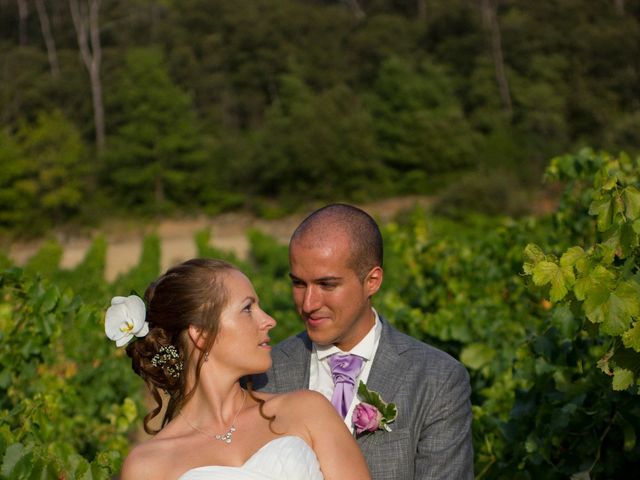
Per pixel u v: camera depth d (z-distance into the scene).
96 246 37.91
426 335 5.50
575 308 2.70
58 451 3.61
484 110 56.88
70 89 56.31
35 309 4.25
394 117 52.91
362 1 75.88
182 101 51.69
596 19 61.06
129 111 51.53
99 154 51.59
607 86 56.72
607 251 2.68
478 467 4.12
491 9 62.84
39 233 47.88
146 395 10.06
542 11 61.19
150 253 34.38
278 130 51.72
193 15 63.22
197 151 51.19
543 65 57.25
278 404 2.42
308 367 2.91
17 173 46.06
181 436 2.38
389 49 61.81
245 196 51.66
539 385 3.70
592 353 3.90
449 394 2.79
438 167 52.06
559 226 5.57
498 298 7.15
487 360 4.79
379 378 2.79
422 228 8.89
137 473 2.29
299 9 64.06
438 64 60.78
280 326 9.08
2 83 54.69
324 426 2.36
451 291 7.38
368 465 2.66
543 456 3.42
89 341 8.12
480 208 39.44
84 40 57.62
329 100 52.41
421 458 2.74
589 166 5.15
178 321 2.38
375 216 20.11
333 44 62.88
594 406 3.39
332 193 50.94
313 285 2.69
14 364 4.29
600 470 3.40
